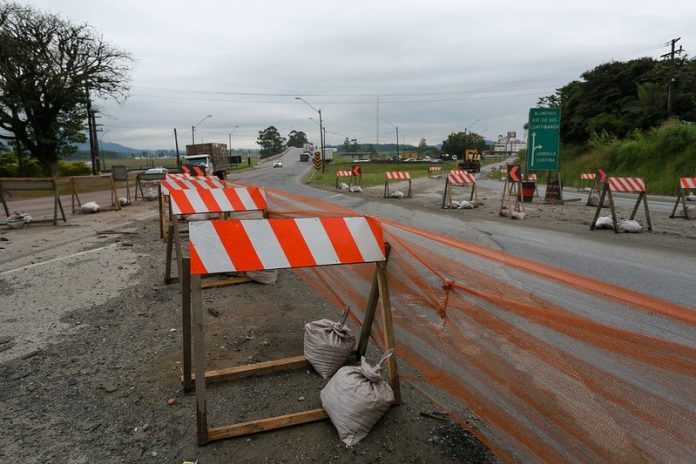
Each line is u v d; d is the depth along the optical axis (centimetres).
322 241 307
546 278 231
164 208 1087
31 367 374
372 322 365
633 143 3145
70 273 668
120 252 820
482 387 262
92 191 2920
